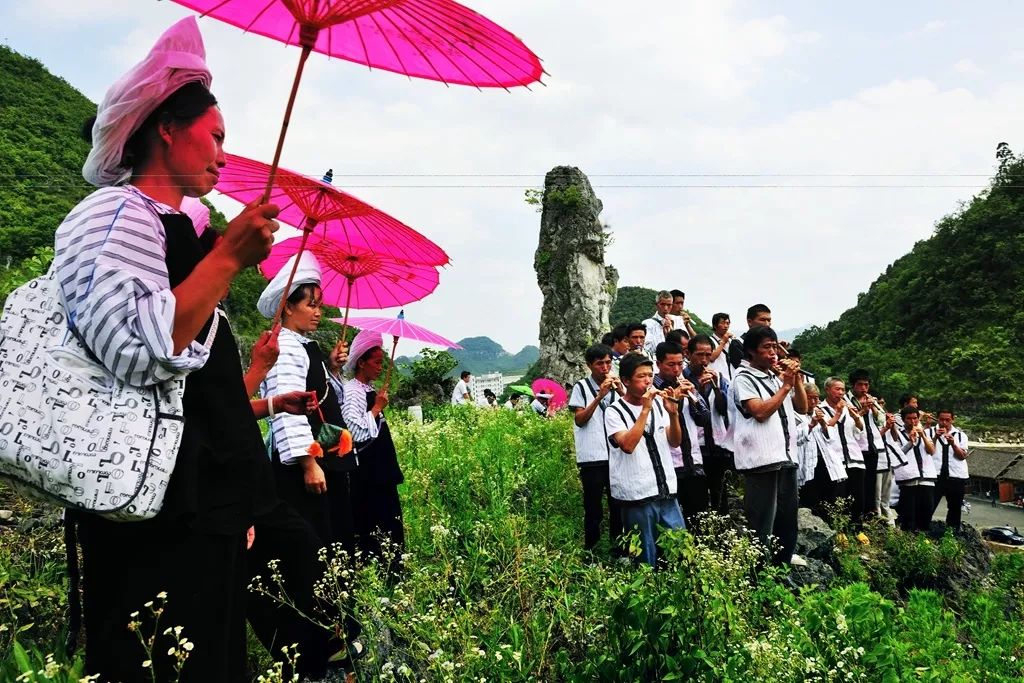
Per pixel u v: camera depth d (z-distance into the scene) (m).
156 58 2.20
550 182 30.27
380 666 3.77
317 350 4.47
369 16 2.54
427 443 9.42
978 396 73.50
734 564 4.56
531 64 2.55
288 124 2.26
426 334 6.62
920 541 10.35
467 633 3.88
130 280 1.96
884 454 11.71
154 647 2.12
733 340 9.65
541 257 29.94
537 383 16.31
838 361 94.50
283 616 3.49
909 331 90.12
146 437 1.99
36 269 5.58
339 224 4.61
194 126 2.26
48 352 1.98
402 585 4.25
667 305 11.10
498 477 7.73
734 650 3.83
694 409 8.11
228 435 2.28
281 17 2.66
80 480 1.91
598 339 28.44
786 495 6.98
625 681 3.76
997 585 11.21
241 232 2.11
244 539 2.45
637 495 6.12
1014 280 82.62
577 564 5.23
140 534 2.12
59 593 3.77
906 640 6.29
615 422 6.22
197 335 2.15
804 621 4.42
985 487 60.69
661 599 3.96
